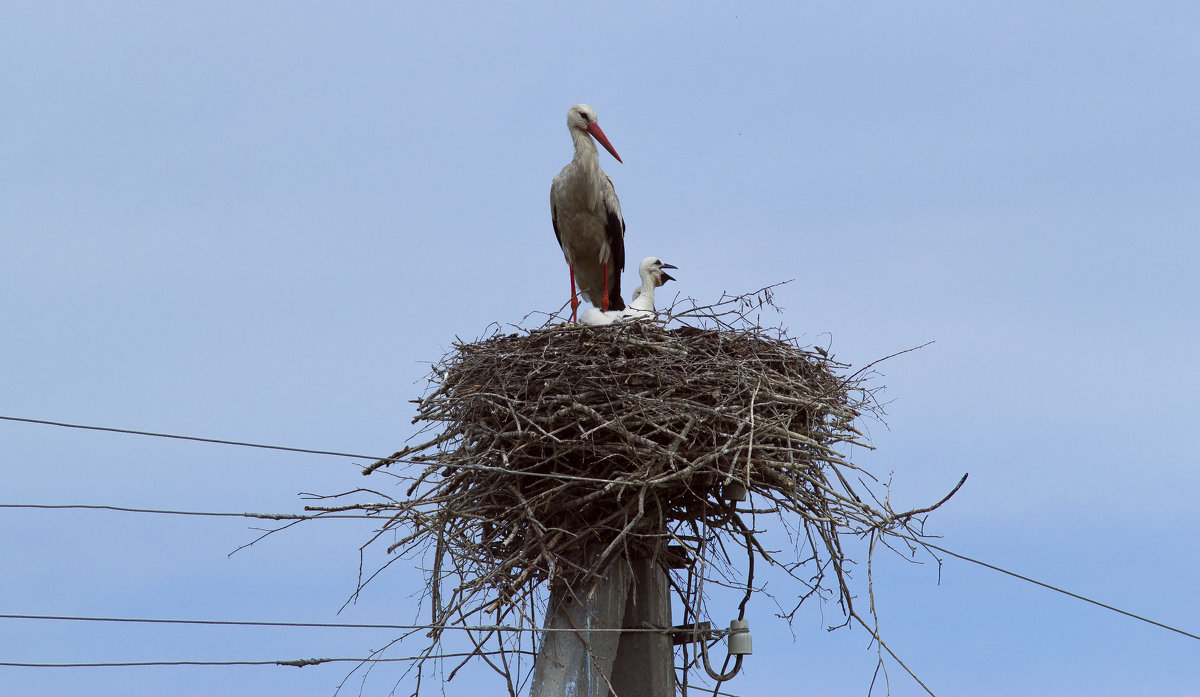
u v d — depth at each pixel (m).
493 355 13.58
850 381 14.28
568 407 12.80
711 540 13.64
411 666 12.12
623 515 13.16
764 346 14.04
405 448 13.51
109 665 11.36
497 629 11.90
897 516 12.89
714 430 12.73
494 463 13.09
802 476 13.14
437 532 12.64
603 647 13.01
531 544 12.66
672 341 13.57
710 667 13.91
